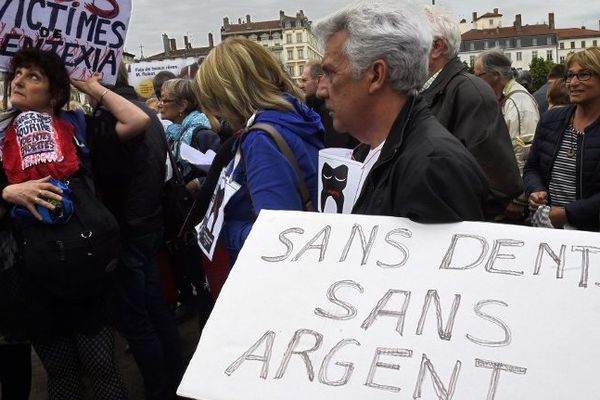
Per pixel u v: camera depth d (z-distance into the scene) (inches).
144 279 104.5
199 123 150.7
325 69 56.4
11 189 79.2
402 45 52.1
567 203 107.1
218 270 87.3
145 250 102.7
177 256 124.6
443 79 99.2
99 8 93.0
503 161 95.6
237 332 42.9
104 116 95.7
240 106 76.0
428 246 43.8
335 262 45.0
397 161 50.4
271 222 49.1
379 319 41.1
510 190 98.0
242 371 41.2
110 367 96.5
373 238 45.6
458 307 40.1
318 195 68.1
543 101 229.6
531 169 118.7
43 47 89.3
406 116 53.2
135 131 94.1
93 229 82.2
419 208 44.9
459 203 45.2
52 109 88.2
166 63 319.9
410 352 39.1
